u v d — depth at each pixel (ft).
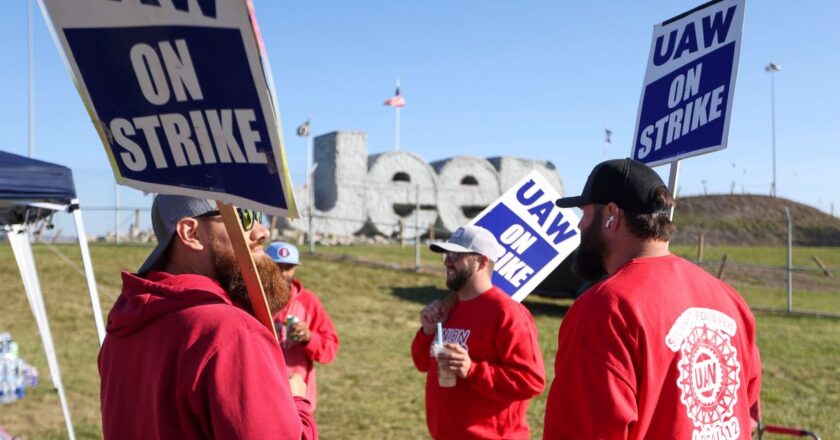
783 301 64.75
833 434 25.13
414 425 26.14
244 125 5.14
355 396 30.14
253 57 4.94
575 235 14.16
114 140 5.53
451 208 101.24
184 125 5.31
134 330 6.20
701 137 9.64
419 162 99.45
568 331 7.23
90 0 5.15
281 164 5.11
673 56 10.43
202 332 5.73
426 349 14.62
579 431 6.74
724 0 9.55
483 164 104.58
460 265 13.73
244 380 5.61
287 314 18.40
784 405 29.40
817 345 42.98
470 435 12.83
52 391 29.09
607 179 7.68
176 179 5.44
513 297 14.16
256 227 7.00
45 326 23.07
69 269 55.57
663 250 7.62
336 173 93.61
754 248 116.26
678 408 6.86
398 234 96.27
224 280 6.59
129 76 5.32
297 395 6.98
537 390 12.92
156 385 5.82
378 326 45.83
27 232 23.43
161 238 6.73
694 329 7.11
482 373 12.62
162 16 5.07
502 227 14.30
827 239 147.13
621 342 6.67
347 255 68.23
